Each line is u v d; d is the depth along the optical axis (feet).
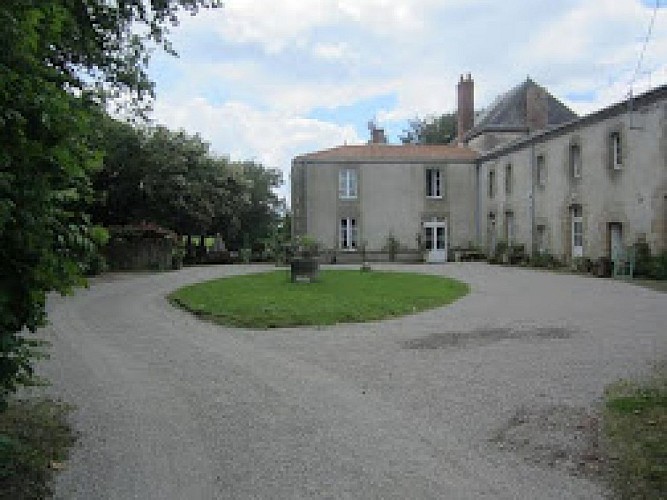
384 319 39.68
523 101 124.36
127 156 104.63
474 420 18.31
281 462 15.35
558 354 27.27
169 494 13.61
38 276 13.39
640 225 66.23
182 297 51.80
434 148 121.49
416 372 24.72
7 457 14.33
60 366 26.84
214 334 35.76
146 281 70.74
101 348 31.24
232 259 122.72
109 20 39.01
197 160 113.91
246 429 18.01
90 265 15.37
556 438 16.47
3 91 11.87
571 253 81.56
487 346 29.66
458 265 95.04
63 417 19.22
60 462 15.47
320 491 13.60
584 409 18.86
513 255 92.79
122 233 92.07
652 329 33.09
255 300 46.55
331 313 40.42
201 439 17.19
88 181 15.12
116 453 16.14
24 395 21.68
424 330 35.04
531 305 44.50
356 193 112.88
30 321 14.25
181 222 112.27
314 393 21.91
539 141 89.71
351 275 71.77
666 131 61.82
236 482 14.19
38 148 12.62
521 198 95.76
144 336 35.04
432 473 14.46
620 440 15.98
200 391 22.50
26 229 12.62
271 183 156.35
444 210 114.11
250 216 148.97
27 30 12.25
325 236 111.75
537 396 20.56
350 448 16.25
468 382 22.77
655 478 13.64
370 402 20.56
